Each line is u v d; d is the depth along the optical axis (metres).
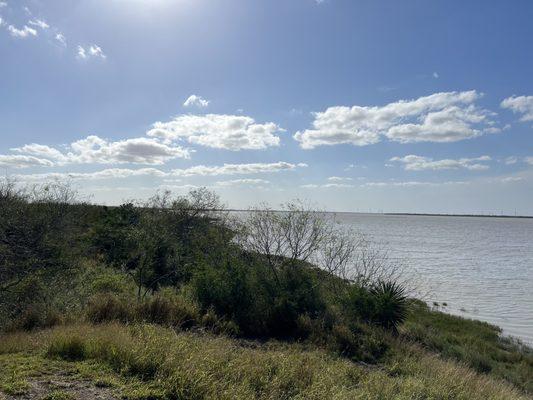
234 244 15.77
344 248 22.55
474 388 7.72
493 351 15.90
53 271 14.20
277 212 16.08
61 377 5.41
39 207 15.86
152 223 17.47
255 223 15.72
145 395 4.98
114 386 5.19
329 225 16.66
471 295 28.50
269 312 12.34
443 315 21.75
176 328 10.14
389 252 52.47
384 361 10.41
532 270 41.69
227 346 8.20
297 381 6.37
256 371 6.41
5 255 13.15
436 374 8.19
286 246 15.69
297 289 13.54
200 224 22.44
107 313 10.64
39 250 14.42
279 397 5.70
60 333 7.22
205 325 11.27
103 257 20.62
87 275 16.33
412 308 21.25
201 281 13.06
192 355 6.15
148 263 15.81
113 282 15.65
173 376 5.40
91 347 6.34
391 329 13.93
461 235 107.75
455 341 16.28
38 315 10.62
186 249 18.14
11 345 6.86
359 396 5.87
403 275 34.00
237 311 12.35
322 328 11.96
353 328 12.55
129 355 5.97
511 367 14.12
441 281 33.53
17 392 4.80
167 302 11.56
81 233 22.03
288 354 8.70
